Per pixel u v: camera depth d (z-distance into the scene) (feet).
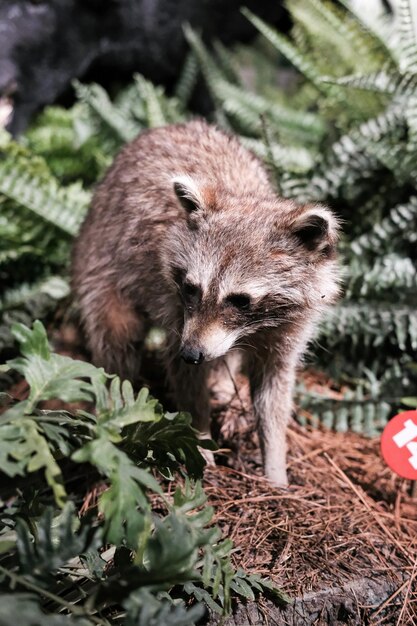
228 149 4.42
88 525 3.20
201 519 3.38
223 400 4.55
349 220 4.97
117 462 3.22
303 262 3.97
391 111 4.96
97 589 3.22
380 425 4.52
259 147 5.32
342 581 3.73
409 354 4.75
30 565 3.16
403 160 4.77
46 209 4.96
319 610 3.67
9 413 3.26
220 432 4.38
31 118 6.05
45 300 4.83
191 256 3.97
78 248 4.65
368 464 4.36
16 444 3.19
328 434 4.52
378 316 4.58
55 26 5.97
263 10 6.94
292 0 5.84
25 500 3.48
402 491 4.24
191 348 3.86
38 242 5.01
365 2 6.09
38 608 3.05
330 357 4.74
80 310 4.57
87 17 6.10
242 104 6.14
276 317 4.00
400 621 3.69
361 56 5.63
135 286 4.33
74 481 4.09
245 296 3.90
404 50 4.91
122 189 4.45
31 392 3.29
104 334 4.48
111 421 3.31
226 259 3.90
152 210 4.27
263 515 3.93
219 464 4.26
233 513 3.93
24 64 5.90
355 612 3.70
